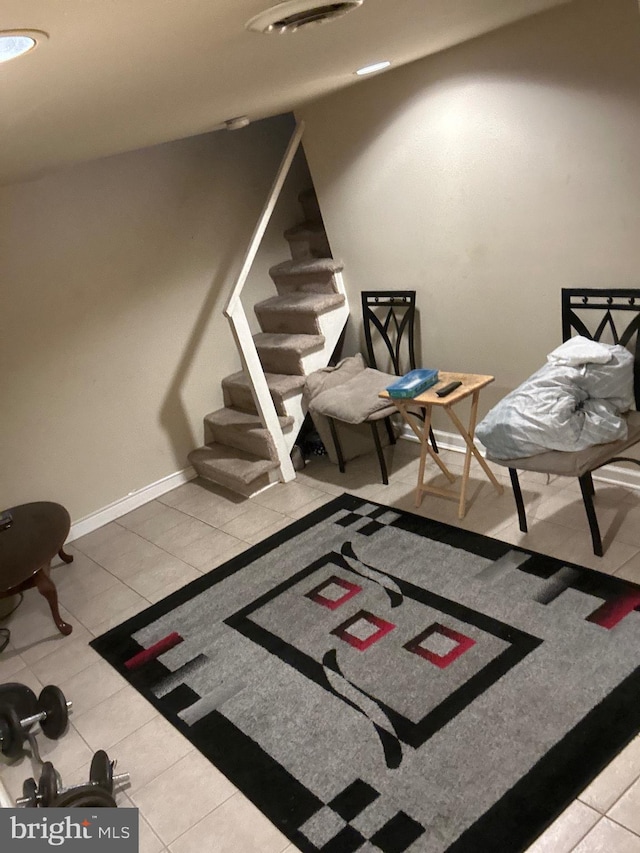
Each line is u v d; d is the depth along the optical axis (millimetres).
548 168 3004
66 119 2047
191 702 2688
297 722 2459
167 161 4332
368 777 2176
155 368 4508
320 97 3756
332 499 3926
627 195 2783
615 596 2604
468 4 2115
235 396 4680
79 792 1997
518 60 2912
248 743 2426
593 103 2742
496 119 3109
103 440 4375
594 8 2596
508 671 2412
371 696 2480
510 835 1893
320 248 4613
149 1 1147
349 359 4277
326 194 4168
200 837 2137
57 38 1201
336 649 2748
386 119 3596
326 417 4121
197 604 3297
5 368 3959
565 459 2695
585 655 2387
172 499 4535
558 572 2812
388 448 4375
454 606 2791
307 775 2244
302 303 4348
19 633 3471
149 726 2631
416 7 1921
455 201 3455
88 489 4367
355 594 3039
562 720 2180
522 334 3459
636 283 2898
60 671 3092
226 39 1612
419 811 2025
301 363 4250
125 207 4223
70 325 4141
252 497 4230
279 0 1420
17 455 4078
